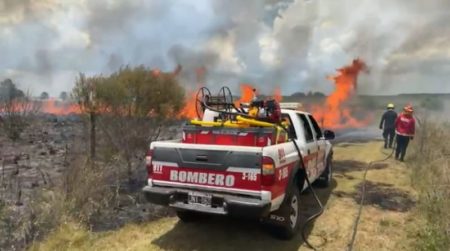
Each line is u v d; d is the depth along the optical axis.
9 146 10.23
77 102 7.86
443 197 5.58
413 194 7.09
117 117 7.83
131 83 8.35
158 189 4.63
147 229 5.20
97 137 7.92
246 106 6.01
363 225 5.46
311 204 6.51
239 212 4.11
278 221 4.68
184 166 4.54
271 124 5.02
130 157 7.68
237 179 4.23
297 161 5.11
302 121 6.10
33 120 12.54
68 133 12.02
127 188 6.87
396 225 5.45
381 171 9.30
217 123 5.19
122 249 4.56
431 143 10.68
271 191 4.17
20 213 4.98
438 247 4.32
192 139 5.12
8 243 4.36
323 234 5.13
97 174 6.21
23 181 6.59
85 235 4.80
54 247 4.45
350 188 7.64
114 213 5.70
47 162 8.31
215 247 4.66
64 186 5.59
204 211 4.34
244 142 4.79
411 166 9.43
